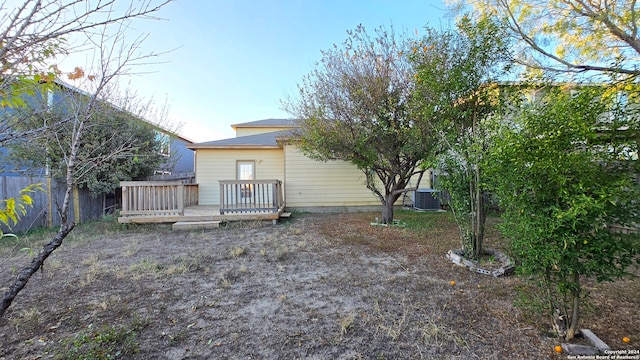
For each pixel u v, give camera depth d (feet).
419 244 17.06
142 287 10.98
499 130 9.89
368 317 8.54
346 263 13.87
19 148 20.36
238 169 36.91
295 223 25.66
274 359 6.68
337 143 21.20
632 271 10.80
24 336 7.57
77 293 10.37
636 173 5.91
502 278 11.37
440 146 16.01
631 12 12.23
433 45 15.88
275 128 52.75
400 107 20.13
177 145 48.70
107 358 6.65
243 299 9.93
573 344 6.73
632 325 7.66
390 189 25.86
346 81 21.06
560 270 6.43
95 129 19.20
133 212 24.41
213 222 24.03
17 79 4.74
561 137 6.11
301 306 9.36
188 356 6.79
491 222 21.54
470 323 8.07
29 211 21.86
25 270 4.82
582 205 5.41
